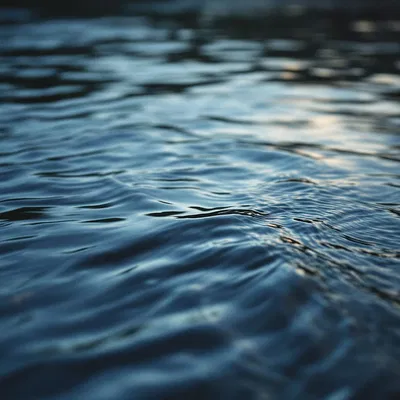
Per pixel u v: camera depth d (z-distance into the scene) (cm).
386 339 138
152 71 701
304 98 548
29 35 1023
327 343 135
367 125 439
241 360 130
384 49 920
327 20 1384
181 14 1480
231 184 279
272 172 302
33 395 121
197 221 218
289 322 144
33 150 349
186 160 328
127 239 204
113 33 1087
